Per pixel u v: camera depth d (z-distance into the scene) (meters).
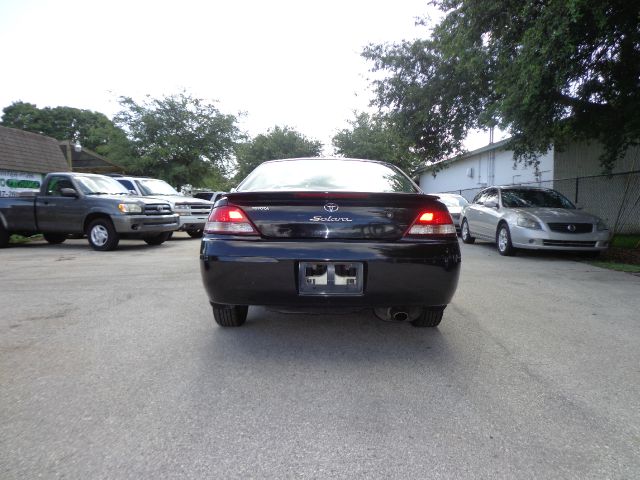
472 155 23.11
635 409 2.45
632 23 7.84
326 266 3.04
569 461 1.96
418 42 13.77
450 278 3.14
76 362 3.10
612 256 9.20
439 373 2.93
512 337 3.72
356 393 2.62
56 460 1.94
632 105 9.73
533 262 8.27
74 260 8.21
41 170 20.19
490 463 1.94
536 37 7.52
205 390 2.65
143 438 2.12
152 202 10.33
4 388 2.67
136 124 28.44
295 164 4.22
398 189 3.79
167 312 4.45
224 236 3.16
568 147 16.27
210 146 28.80
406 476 1.84
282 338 3.63
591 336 3.76
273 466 1.91
